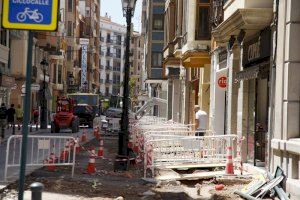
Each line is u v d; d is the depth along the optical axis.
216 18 21.59
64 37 75.69
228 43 18.64
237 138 16.31
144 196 12.05
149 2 50.25
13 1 6.18
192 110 31.38
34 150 20.66
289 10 12.39
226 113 19.77
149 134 19.44
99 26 131.00
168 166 15.84
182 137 16.17
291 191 11.57
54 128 39.44
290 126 12.36
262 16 14.13
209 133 20.75
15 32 46.53
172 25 36.56
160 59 49.72
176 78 37.59
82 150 23.17
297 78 12.36
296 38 12.34
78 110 51.25
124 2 16.97
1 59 41.09
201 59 24.61
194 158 16.17
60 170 15.65
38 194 4.79
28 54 6.26
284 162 12.42
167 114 42.53
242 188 12.80
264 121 15.50
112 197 11.84
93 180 13.91
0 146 24.66
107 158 20.12
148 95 74.56
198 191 12.64
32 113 53.72
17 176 13.79
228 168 14.94
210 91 23.83
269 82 14.39
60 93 74.12
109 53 147.50
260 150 15.70
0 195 11.37
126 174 15.27
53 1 6.23
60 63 73.25
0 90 43.28
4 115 30.33
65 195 11.78
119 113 50.03
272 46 13.83
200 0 24.70
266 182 12.31
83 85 97.50
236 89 18.80
